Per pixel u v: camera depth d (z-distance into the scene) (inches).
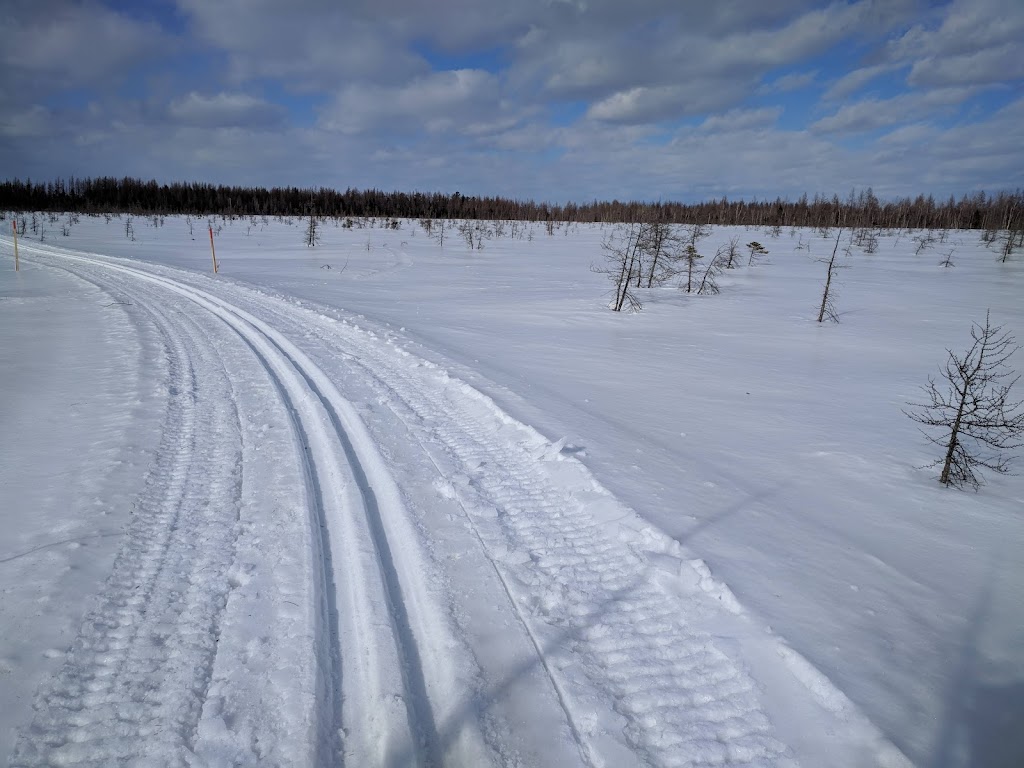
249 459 222.1
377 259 1400.1
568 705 113.9
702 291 900.6
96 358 376.2
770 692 118.6
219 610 137.6
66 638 126.2
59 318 529.3
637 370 410.9
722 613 142.6
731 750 105.3
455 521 181.2
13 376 330.3
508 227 3019.2
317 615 136.3
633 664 125.5
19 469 209.0
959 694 119.7
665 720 111.6
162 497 190.9
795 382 392.8
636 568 160.7
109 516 176.6
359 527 174.7
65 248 1421.0
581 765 101.7
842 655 129.3
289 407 285.9
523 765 101.3
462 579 151.8
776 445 271.6
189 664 120.6
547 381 365.4
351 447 239.6
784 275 1216.8
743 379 397.1
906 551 179.5
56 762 97.9
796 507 206.5
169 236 2030.0
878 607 148.9
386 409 287.6
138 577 148.5
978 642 136.9
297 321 525.7
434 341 471.8
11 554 155.9
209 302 623.8
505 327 572.4
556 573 157.1
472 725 108.2
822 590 154.7
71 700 110.7
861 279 1163.9
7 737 102.0
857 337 568.4
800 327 621.0
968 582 163.5
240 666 120.3
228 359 377.7
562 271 1202.6
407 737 103.9
